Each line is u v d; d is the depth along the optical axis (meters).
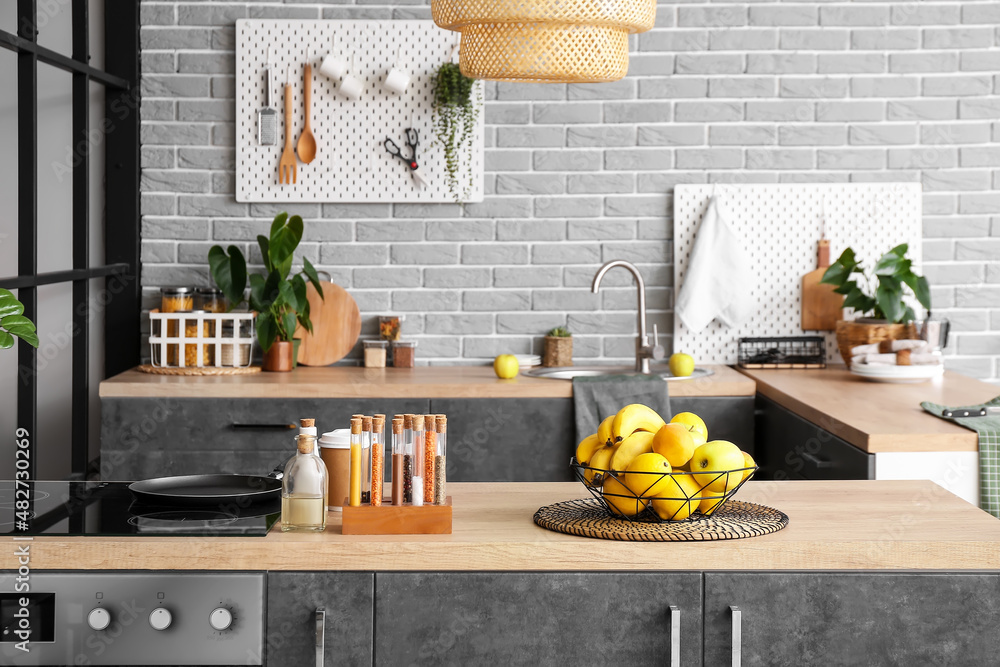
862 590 1.58
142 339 4.08
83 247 3.52
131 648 1.55
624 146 4.08
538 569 1.58
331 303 4.04
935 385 3.46
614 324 4.12
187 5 4.00
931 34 4.06
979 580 1.58
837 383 3.51
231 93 4.03
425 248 4.09
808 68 4.07
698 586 1.58
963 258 4.11
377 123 4.02
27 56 2.97
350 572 1.57
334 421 3.53
